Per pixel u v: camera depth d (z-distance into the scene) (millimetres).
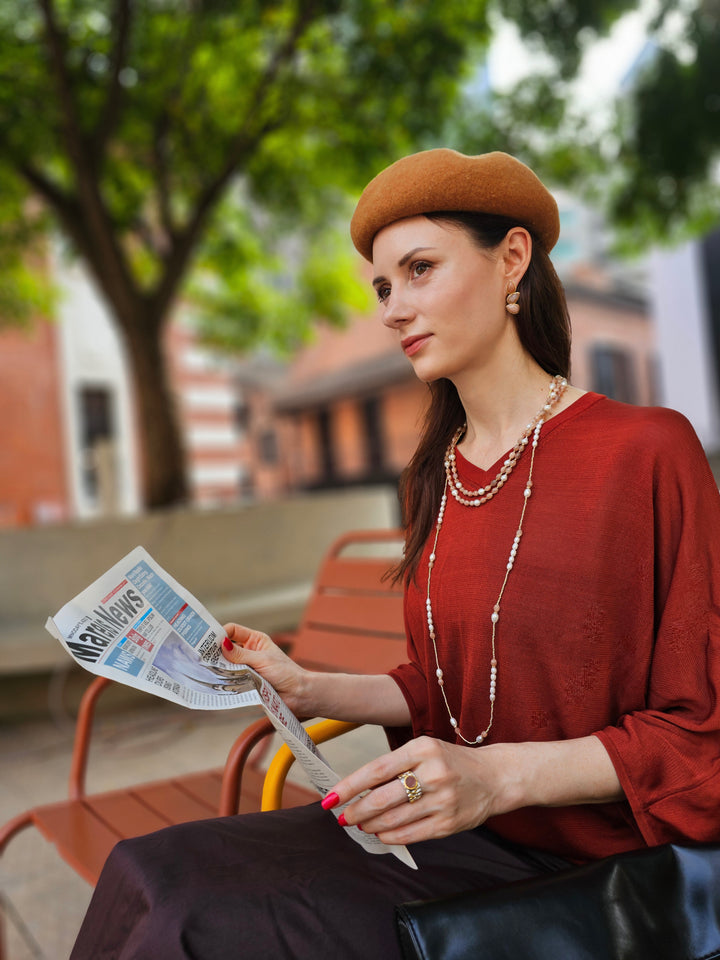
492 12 5445
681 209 6637
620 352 18344
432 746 897
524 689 1095
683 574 1024
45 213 7309
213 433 15602
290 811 1232
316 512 5789
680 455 1047
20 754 3895
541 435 1140
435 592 1206
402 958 825
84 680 4559
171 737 3980
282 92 5816
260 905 972
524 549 1096
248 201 7742
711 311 12188
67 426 13273
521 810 1157
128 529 5000
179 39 5750
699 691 1012
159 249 6238
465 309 1116
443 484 1293
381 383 17938
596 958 813
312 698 1296
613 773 974
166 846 1070
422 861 1147
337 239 8273
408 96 5703
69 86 5043
